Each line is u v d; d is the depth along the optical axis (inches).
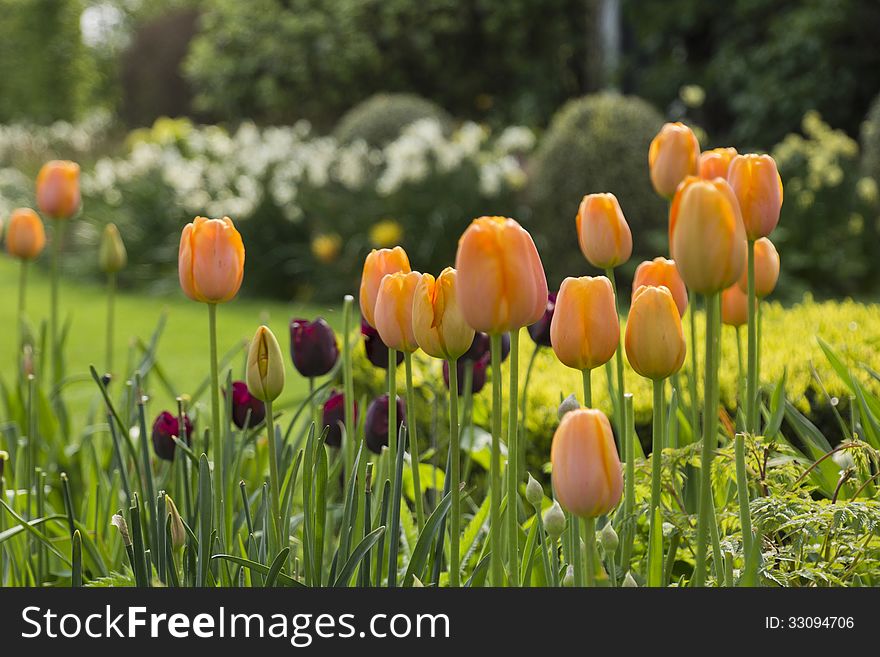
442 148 458.9
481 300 74.4
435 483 123.2
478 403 159.6
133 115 967.0
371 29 713.0
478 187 452.1
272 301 474.0
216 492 97.0
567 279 82.6
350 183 467.5
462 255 74.3
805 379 159.9
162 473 140.4
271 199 480.7
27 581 119.1
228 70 721.6
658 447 87.4
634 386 167.2
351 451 110.8
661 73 670.5
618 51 714.2
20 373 175.9
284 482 106.6
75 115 1262.3
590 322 81.4
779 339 180.1
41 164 633.0
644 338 79.9
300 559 114.0
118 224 522.3
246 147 528.4
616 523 103.5
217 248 91.8
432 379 151.9
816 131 438.9
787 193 433.7
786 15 612.1
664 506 102.8
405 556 113.3
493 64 738.2
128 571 109.3
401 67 724.0
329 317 426.0
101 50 1424.7
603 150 430.0
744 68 622.5
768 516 92.4
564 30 732.0
